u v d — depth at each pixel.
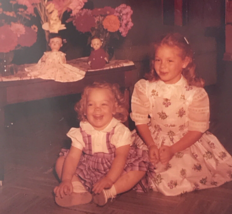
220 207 1.76
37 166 2.31
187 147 1.99
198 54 3.88
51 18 2.18
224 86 4.03
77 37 3.06
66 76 2.14
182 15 3.83
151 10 3.74
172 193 1.90
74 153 1.94
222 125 2.94
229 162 2.05
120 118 2.03
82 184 1.88
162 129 2.08
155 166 1.95
